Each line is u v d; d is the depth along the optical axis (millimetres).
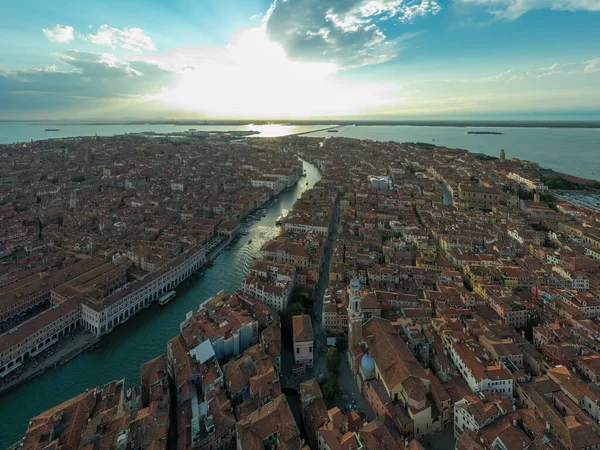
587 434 133125
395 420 148125
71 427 139750
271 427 139750
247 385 167250
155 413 146750
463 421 145125
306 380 184375
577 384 157625
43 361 198875
